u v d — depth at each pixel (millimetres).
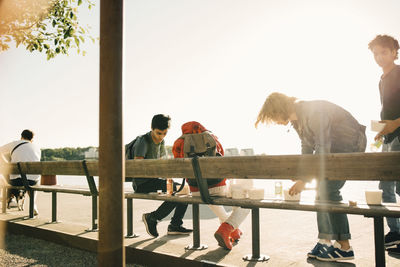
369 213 2557
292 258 3400
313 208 2803
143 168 3883
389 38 3443
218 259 3143
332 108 3012
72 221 5840
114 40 2328
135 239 4008
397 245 3385
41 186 5672
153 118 4582
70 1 6020
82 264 3568
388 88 3477
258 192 3299
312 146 3119
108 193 2303
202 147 3846
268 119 3195
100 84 2340
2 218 5562
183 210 4652
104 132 2316
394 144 3393
